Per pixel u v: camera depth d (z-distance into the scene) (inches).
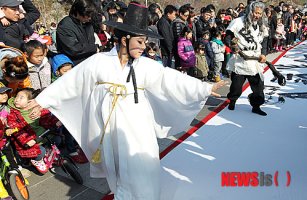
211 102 225.1
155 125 110.3
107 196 116.9
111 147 96.5
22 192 112.4
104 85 96.2
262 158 144.5
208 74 279.1
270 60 376.2
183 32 234.2
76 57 148.0
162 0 1089.4
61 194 119.4
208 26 281.3
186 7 246.7
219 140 163.8
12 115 122.3
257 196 116.0
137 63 97.3
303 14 623.2
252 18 175.5
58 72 141.2
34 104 100.7
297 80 281.0
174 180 127.2
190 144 159.3
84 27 152.8
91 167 106.9
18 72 123.9
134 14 91.1
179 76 101.8
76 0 144.5
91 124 100.2
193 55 234.8
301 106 214.7
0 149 113.7
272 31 403.9
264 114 198.1
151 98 105.2
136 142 93.6
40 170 130.3
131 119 93.9
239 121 188.7
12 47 143.9
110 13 224.7
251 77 193.3
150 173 93.0
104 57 97.5
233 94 203.5
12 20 150.3
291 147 155.1
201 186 122.9
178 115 107.5
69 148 146.0
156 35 91.4
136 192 91.6
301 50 445.4
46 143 135.1
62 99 103.0
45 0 902.4
